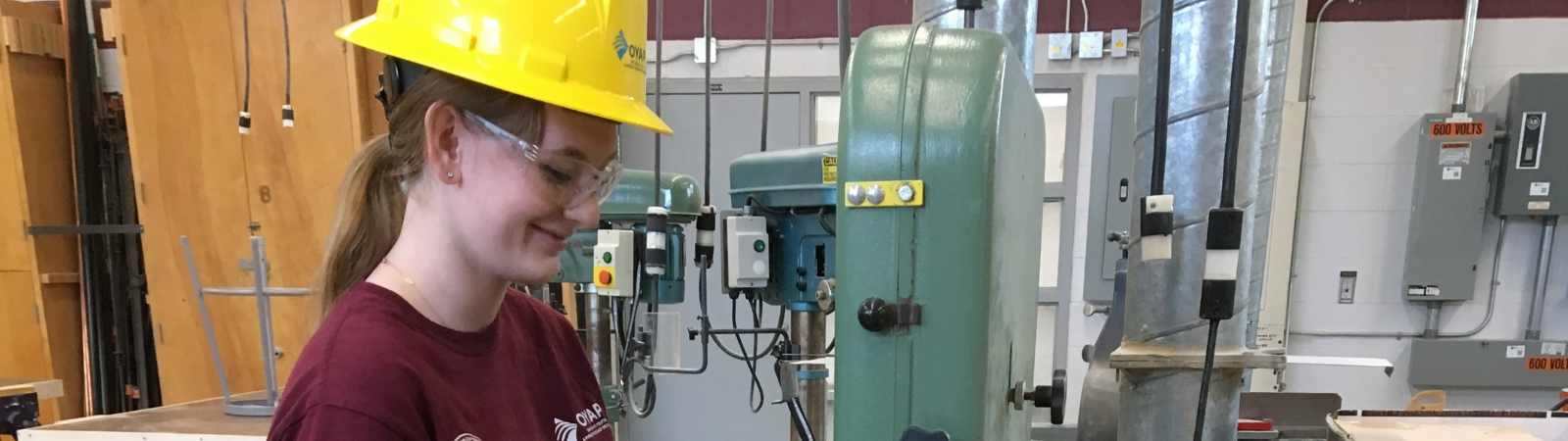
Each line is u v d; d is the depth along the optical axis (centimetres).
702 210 149
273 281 259
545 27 65
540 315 90
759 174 141
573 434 85
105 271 303
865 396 78
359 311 61
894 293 75
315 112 248
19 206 286
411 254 66
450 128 61
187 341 271
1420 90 261
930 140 72
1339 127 267
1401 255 270
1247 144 90
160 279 267
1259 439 160
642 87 78
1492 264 269
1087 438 140
